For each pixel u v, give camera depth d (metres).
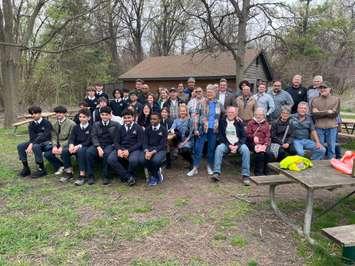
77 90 26.84
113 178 6.47
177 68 22.48
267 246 4.00
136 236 4.21
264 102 7.40
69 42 23.38
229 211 4.95
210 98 6.66
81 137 6.28
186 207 5.09
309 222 4.19
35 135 6.65
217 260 3.71
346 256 3.56
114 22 28.95
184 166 7.30
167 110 7.44
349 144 9.45
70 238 4.16
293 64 24.94
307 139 6.74
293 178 4.23
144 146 6.04
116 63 31.73
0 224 4.48
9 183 6.17
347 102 23.33
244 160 6.18
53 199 5.41
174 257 3.76
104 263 3.64
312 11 21.89
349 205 5.28
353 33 26.83
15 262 3.63
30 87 21.41
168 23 32.16
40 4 14.38
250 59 21.55
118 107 8.59
